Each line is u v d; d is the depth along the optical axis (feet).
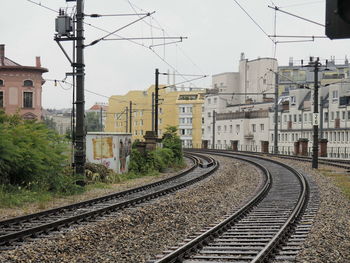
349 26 14.80
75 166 84.84
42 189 74.54
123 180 107.96
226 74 419.13
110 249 40.96
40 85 216.54
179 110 447.01
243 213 61.72
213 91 409.28
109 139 113.19
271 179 103.65
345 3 14.47
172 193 81.82
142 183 101.86
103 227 47.62
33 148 76.18
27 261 34.63
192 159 194.70
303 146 225.15
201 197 77.66
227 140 368.68
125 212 57.16
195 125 438.40
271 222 54.34
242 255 37.86
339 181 101.24
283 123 304.50
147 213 57.47
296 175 114.62
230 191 89.66
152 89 463.42
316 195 77.61
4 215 54.70
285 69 396.78
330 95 261.65
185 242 43.98
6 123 79.97
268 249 37.29
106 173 102.63
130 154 125.49
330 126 260.62
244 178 117.39
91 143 112.06
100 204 65.92
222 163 168.04
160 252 41.06
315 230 47.09
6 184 70.85
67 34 82.89
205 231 49.06
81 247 40.57
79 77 84.12
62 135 87.35
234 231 49.47
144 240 45.52
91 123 568.41
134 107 467.11
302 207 63.77
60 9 83.97
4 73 209.97
